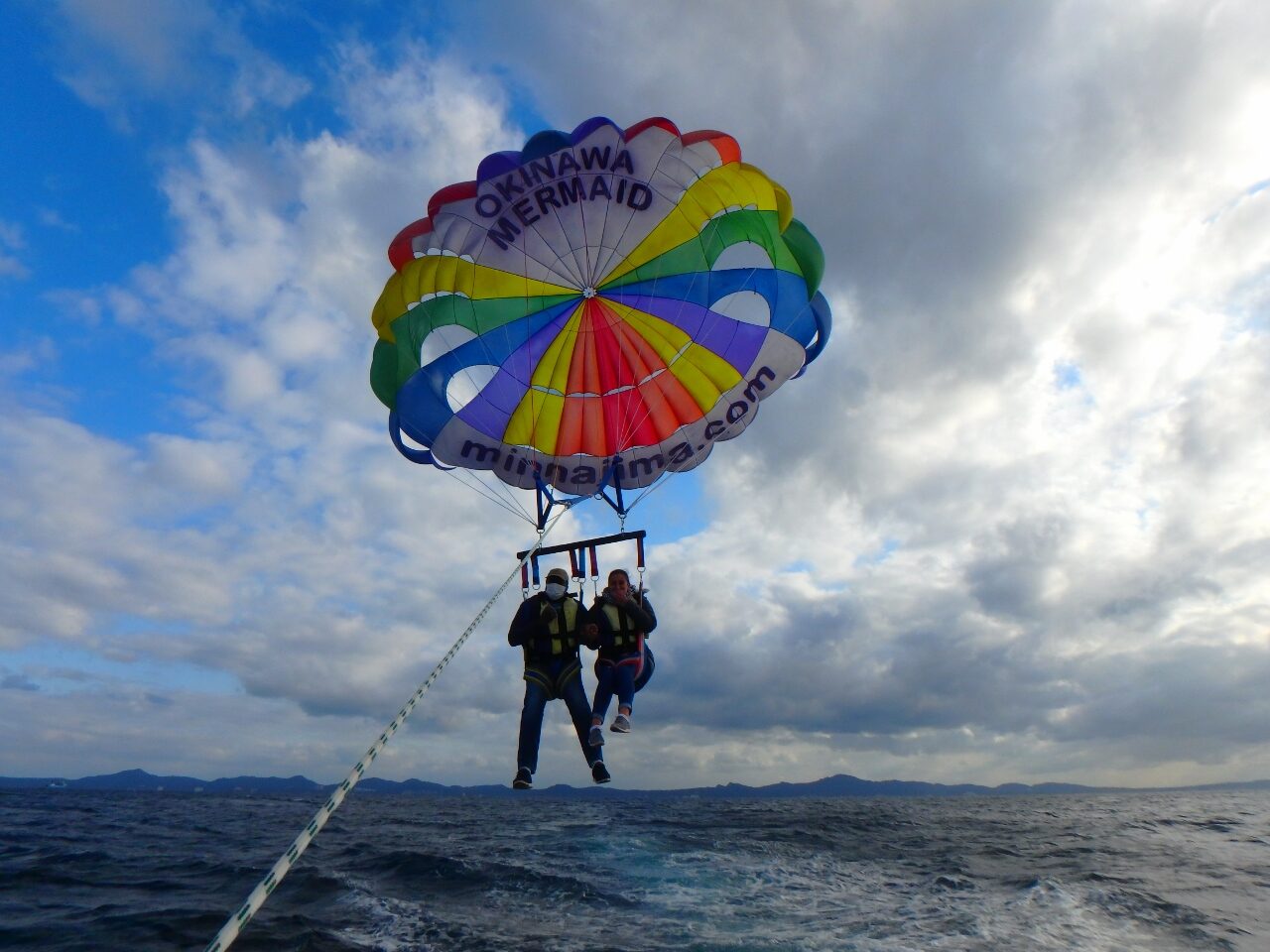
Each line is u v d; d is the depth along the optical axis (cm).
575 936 888
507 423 950
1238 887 1295
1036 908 1073
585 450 949
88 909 1066
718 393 964
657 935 896
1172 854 1741
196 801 5331
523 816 2870
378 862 1452
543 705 719
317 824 406
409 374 926
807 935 898
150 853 1659
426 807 3928
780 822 2377
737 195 920
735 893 1142
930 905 1076
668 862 1432
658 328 959
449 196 888
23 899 1134
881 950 843
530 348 953
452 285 929
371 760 481
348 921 968
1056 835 2166
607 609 744
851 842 1830
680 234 934
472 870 1314
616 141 870
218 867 1436
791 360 955
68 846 1791
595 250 917
